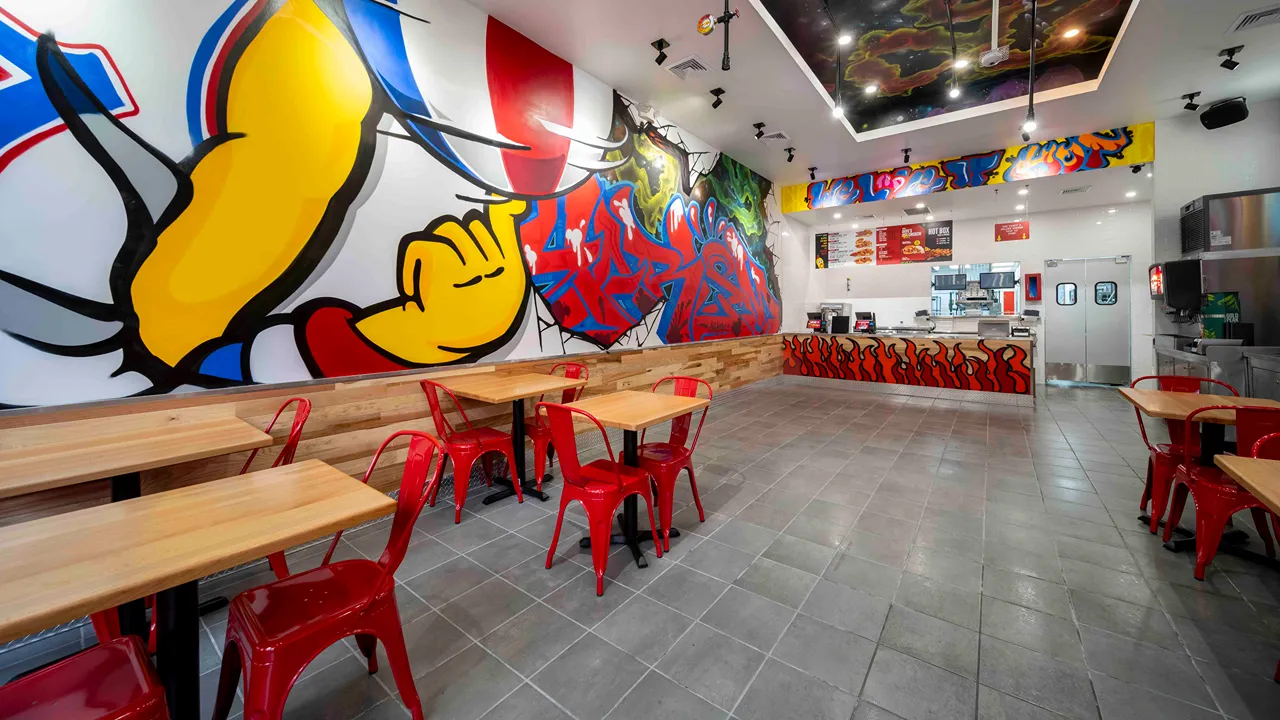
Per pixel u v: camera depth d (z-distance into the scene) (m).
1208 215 5.34
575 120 4.63
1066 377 8.68
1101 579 2.37
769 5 4.21
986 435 5.07
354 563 1.65
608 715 1.60
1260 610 2.10
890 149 6.91
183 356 2.47
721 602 2.22
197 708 1.33
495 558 2.63
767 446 4.68
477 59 3.78
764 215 8.35
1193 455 2.77
